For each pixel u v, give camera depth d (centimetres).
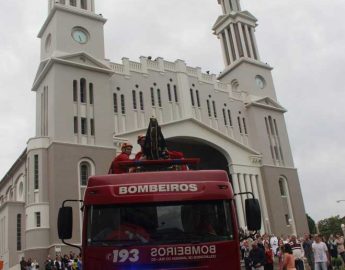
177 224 682
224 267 659
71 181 3141
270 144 4612
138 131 3653
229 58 5166
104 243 665
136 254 654
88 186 717
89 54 3578
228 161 4234
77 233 3003
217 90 4462
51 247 2906
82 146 3297
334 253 2358
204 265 657
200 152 4481
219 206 707
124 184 707
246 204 756
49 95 3419
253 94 4778
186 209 697
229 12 5300
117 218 685
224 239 678
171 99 4028
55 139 3191
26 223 3048
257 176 4366
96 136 3406
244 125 4578
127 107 3725
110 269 646
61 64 3447
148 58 4056
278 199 4334
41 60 3778
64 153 3184
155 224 680
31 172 3170
